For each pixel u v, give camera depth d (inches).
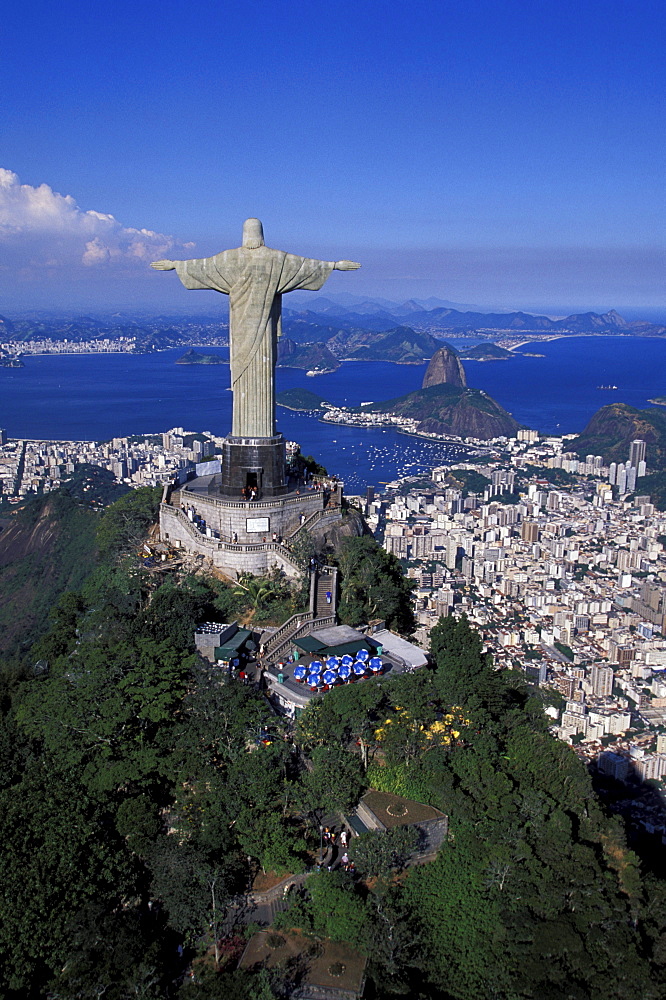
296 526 3068.4
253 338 2918.3
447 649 2581.2
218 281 2866.6
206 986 1509.6
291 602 2709.2
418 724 2068.2
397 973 1603.1
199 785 1897.1
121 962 1558.8
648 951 1788.9
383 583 2874.0
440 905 1769.2
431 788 1956.2
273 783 1883.6
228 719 1999.3
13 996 1572.3
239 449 3014.3
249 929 1694.1
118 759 1959.9
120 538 3238.2
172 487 3329.2
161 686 2070.6
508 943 1702.8
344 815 1958.7
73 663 2256.4
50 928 1604.3
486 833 1878.7
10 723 2235.5
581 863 1859.0
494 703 2311.8
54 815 1788.9
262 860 1803.6
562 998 1600.6
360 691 2124.8
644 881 1967.3
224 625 2507.4
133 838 1806.1
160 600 2576.3
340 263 2876.5
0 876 1656.0
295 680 2321.6
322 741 2010.3
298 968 1599.4
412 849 1847.9
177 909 1653.5
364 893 1764.3
